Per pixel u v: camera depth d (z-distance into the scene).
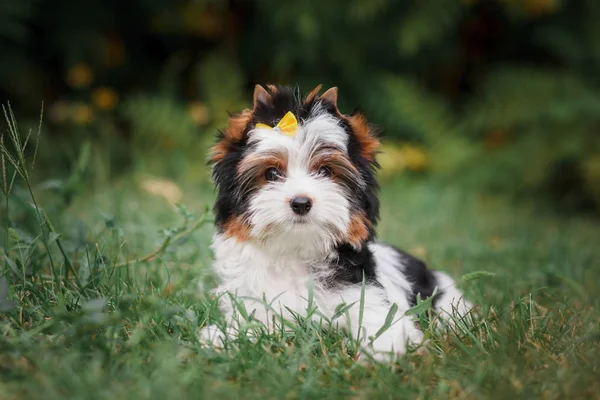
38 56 10.62
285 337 3.55
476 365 3.32
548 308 4.64
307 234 3.73
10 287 3.83
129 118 10.39
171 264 5.07
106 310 3.81
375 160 4.14
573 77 10.59
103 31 10.64
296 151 3.79
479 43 12.03
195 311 3.96
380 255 4.40
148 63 11.41
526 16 11.06
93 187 8.20
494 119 10.54
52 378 2.96
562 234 8.04
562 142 10.11
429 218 8.30
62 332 3.37
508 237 7.78
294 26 10.62
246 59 11.30
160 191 7.96
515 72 10.76
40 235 4.32
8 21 9.55
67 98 10.72
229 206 3.93
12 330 3.39
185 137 10.09
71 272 4.41
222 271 4.04
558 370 3.25
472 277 4.24
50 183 5.00
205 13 10.80
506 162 10.29
